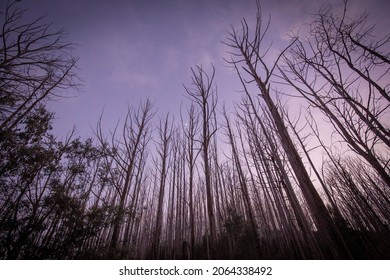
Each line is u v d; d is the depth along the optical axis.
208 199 7.43
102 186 7.47
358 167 9.51
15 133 5.33
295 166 4.86
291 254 6.97
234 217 8.95
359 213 6.91
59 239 5.39
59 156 6.14
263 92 5.44
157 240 10.30
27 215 5.26
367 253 4.78
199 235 12.19
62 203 5.33
